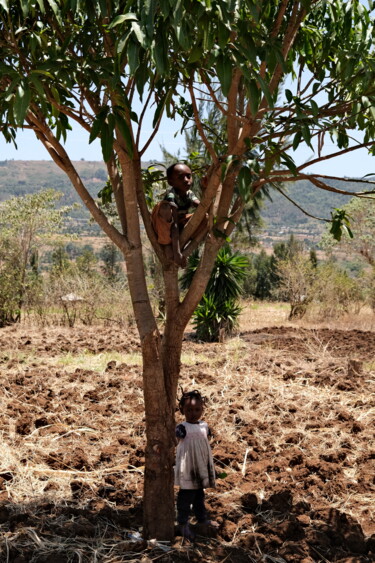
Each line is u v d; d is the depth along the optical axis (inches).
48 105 168.6
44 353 529.0
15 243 751.1
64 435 278.5
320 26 198.7
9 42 151.6
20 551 167.8
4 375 408.8
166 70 126.3
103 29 148.9
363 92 163.2
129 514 199.5
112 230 166.7
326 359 494.6
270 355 512.4
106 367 450.6
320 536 181.8
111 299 774.5
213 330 668.1
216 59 131.7
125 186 163.3
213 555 169.5
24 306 788.0
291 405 334.6
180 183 169.6
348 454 262.8
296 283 892.0
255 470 240.5
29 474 229.8
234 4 128.3
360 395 368.2
